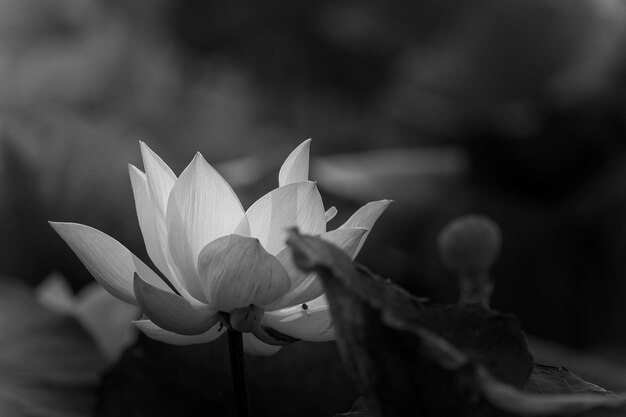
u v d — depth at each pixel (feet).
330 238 3.64
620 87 11.54
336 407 4.41
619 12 11.64
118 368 4.53
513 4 11.86
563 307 11.19
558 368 3.77
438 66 12.75
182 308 3.65
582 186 11.69
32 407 5.16
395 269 10.62
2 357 5.41
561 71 11.88
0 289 5.96
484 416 3.28
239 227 3.71
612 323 11.08
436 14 12.51
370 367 3.32
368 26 13.60
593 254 11.43
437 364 3.26
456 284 10.50
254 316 3.69
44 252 9.85
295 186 3.71
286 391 4.42
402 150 13.62
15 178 9.93
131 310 6.41
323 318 3.68
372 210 3.79
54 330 5.62
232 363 3.77
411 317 3.46
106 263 3.75
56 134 10.37
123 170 10.32
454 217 11.14
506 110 12.28
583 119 11.68
